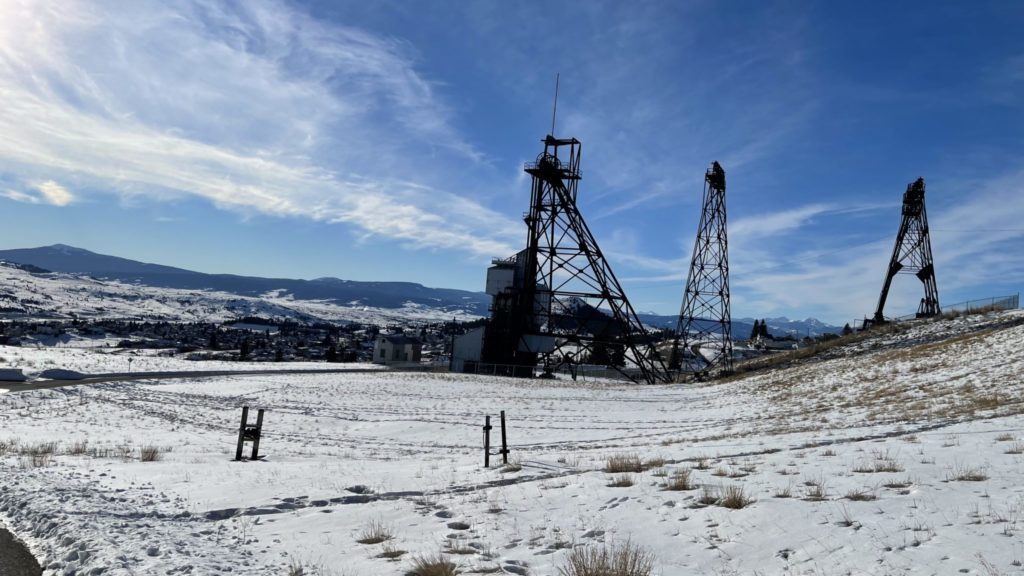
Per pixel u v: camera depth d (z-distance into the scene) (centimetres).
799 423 2291
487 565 713
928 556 632
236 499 1094
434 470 1423
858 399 2917
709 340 8194
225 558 744
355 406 3716
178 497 1117
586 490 1072
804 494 925
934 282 7581
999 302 6016
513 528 869
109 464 1538
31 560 750
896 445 1334
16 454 1723
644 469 1262
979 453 1142
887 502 841
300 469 1473
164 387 4412
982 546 642
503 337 7256
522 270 7481
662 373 7369
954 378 2886
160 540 809
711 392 4756
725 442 1752
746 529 786
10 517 949
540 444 2216
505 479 1238
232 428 2775
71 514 925
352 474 1372
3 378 4309
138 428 2692
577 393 4719
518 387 5112
